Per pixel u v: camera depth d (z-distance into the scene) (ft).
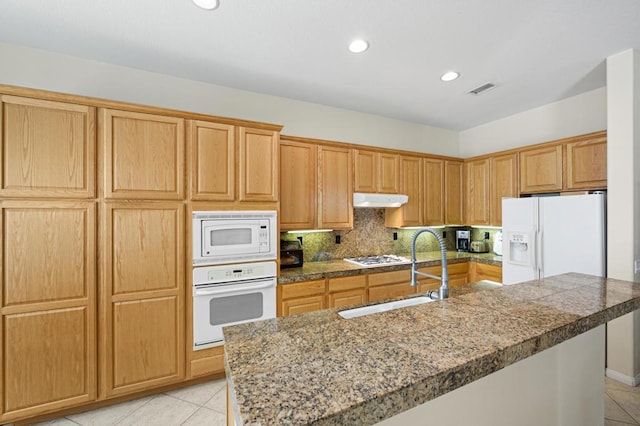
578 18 6.37
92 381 6.74
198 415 6.86
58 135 6.46
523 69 8.69
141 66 8.54
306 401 1.85
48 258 6.39
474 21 6.49
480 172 13.01
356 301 9.89
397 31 6.86
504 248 10.36
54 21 6.48
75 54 7.88
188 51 7.75
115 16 6.32
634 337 7.79
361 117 12.46
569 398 4.66
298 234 11.14
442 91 10.28
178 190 7.55
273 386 2.03
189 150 7.70
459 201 13.58
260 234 8.46
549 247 9.14
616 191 7.84
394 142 13.23
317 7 6.06
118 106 6.95
